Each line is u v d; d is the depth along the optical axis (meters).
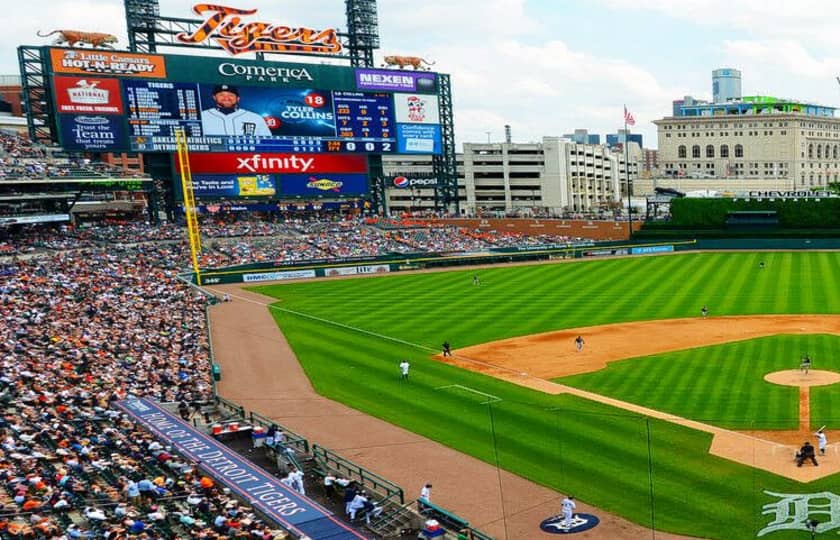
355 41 133.25
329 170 125.25
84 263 90.94
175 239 112.50
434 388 47.28
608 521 27.06
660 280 90.62
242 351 60.19
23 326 57.31
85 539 24.31
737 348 52.72
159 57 109.00
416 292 90.25
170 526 26.27
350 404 45.09
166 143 110.81
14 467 30.05
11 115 172.12
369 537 27.94
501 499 29.89
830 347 51.41
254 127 117.75
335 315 76.06
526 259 121.69
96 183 100.62
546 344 58.16
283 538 25.70
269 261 108.69
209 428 40.00
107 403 42.06
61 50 102.38
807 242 118.56
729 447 32.69
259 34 118.94
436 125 134.00
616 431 36.09
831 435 33.84
